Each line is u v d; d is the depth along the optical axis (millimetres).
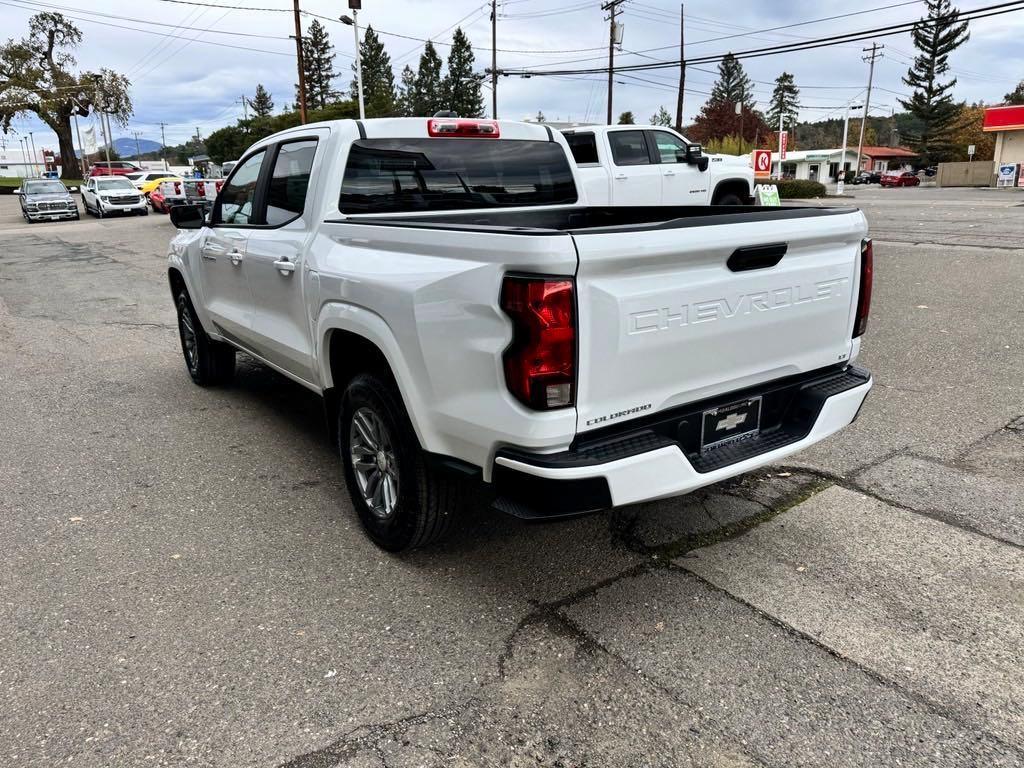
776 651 2742
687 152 12711
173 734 2375
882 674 2611
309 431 5215
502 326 2486
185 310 6168
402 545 3352
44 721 2434
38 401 5996
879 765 2225
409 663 2709
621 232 2451
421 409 2920
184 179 30984
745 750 2289
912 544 3467
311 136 3969
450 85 72250
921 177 67750
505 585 3209
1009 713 2422
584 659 2717
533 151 4613
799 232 2963
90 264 15438
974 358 6312
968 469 4246
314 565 3406
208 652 2785
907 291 9055
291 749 2312
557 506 2523
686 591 3135
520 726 2398
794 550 3441
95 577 3322
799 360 3176
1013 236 13555
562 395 2453
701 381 2811
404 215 3963
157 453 4828
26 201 28500
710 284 2717
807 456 4477
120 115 64250
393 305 2928
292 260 3842
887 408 5230
